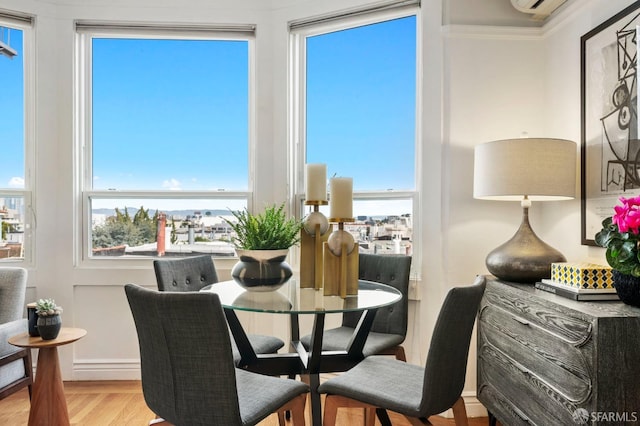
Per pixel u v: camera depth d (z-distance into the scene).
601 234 1.50
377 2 2.69
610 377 1.31
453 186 2.49
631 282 1.43
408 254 2.71
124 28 2.90
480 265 2.49
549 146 1.93
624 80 1.83
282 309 1.57
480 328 2.20
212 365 1.27
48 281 2.82
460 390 1.52
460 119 2.51
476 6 2.51
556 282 1.76
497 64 2.52
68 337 2.11
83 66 2.95
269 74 2.90
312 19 2.84
